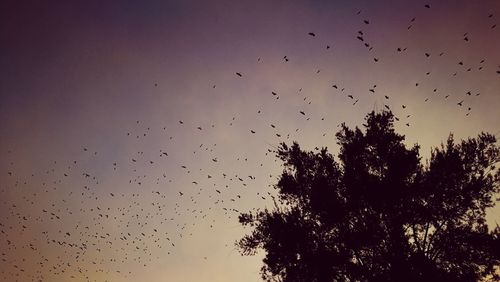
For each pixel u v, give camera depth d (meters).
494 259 9.16
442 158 10.09
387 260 9.52
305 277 10.27
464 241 9.42
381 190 9.93
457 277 9.05
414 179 10.16
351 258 10.12
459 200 9.78
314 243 10.62
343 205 10.35
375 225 9.77
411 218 9.76
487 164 9.98
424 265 9.12
